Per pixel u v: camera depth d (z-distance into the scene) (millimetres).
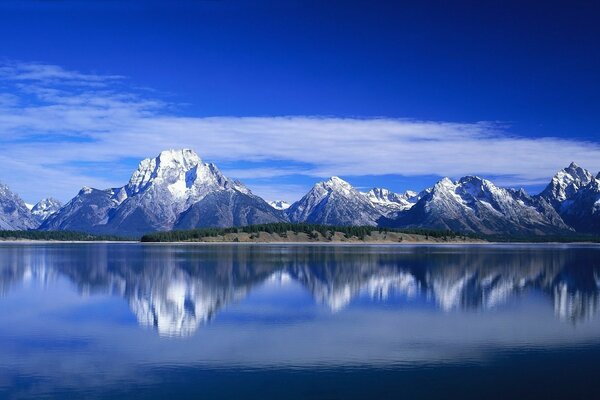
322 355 55688
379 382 47469
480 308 83875
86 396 44531
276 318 75312
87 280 124500
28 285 115062
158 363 53125
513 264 179000
